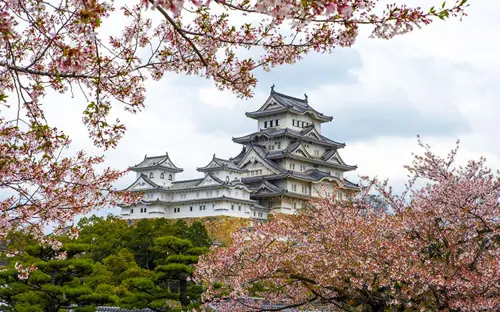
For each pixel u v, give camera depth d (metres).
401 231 20.88
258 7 7.26
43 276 33.59
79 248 35.75
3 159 12.11
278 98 119.12
